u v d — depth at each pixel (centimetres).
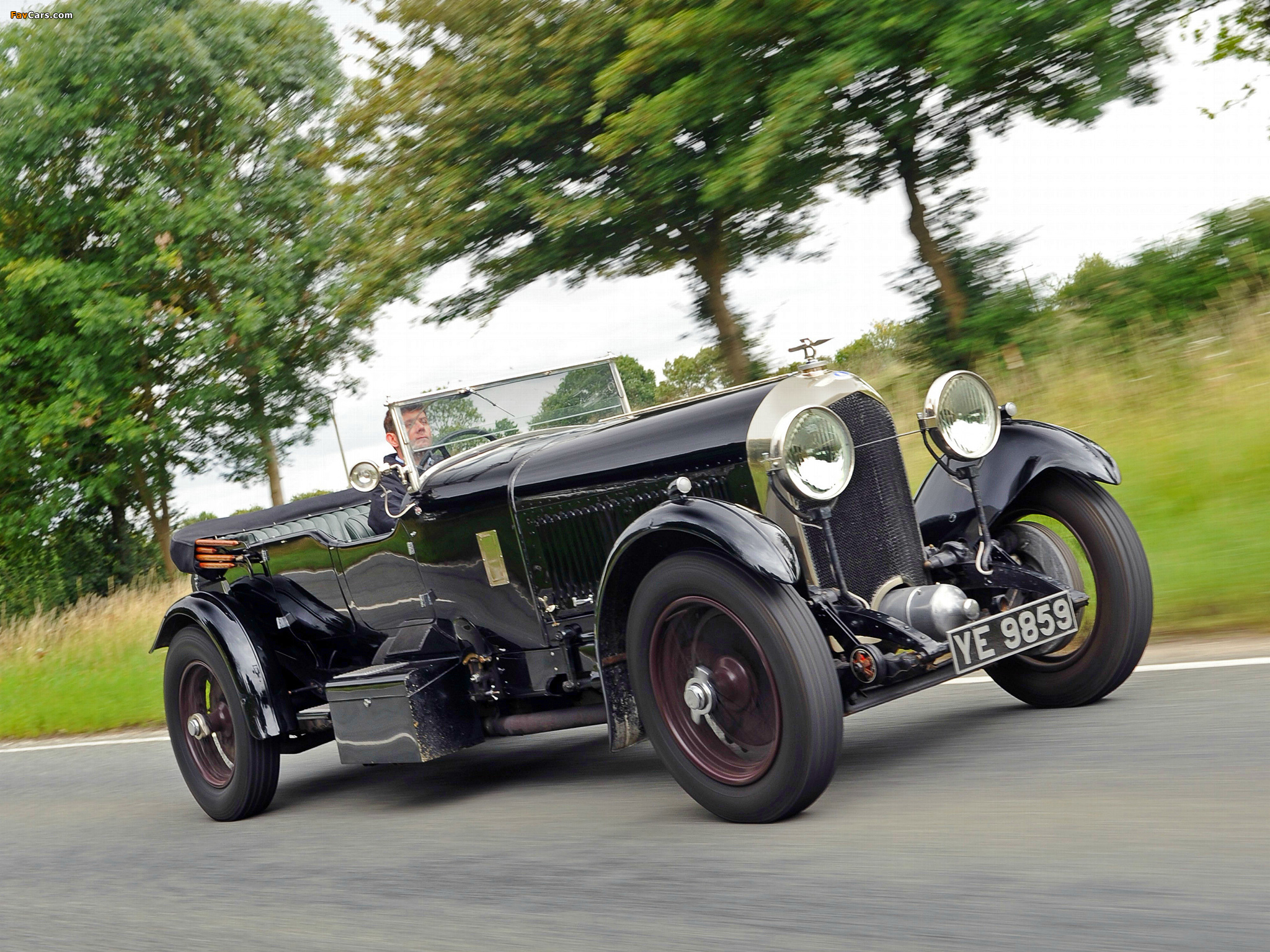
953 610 347
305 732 482
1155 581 531
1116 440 745
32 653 1177
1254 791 276
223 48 2161
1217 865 234
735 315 1275
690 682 333
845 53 965
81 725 865
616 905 277
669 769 340
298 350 2266
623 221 1200
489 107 1184
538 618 417
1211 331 858
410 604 461
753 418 353
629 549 338
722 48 1022
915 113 1074
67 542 2272
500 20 1197
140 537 2348
